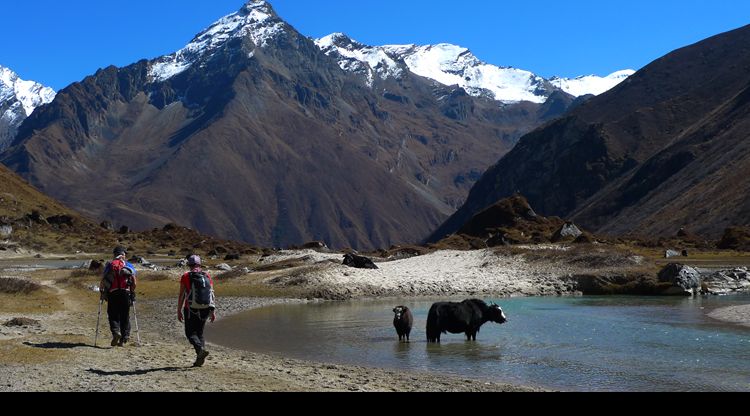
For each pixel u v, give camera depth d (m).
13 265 68.75
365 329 25.36
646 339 21.92
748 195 128.88
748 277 45.03
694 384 15.16
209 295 15.42
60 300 30.91
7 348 16.84
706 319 27.22
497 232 74.38
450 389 14.40
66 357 15.94
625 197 196.50
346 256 51.84
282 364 17.12
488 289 42.00
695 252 75.88
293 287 41.78
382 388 14.19
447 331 21.91
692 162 179.62
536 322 26.86
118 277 18.16
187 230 119.75
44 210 129.12
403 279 44.41
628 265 45.56
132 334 22.83
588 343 21.27
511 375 16.31
